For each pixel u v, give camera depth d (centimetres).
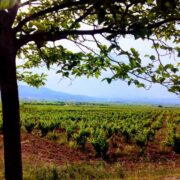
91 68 558
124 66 488
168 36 599
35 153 2336
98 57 527
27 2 509
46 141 2980
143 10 530
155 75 477
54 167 1694
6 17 521
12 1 187
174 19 487
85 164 1917
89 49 540
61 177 1619
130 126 4069
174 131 3519
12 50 537
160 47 506
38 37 555
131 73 485
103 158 2534
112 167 2089
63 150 2642
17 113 553
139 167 2208
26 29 582
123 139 3462
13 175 554
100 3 459
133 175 1759
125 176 1739
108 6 454
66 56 546
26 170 1667
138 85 492
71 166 1795
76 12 619
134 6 534
